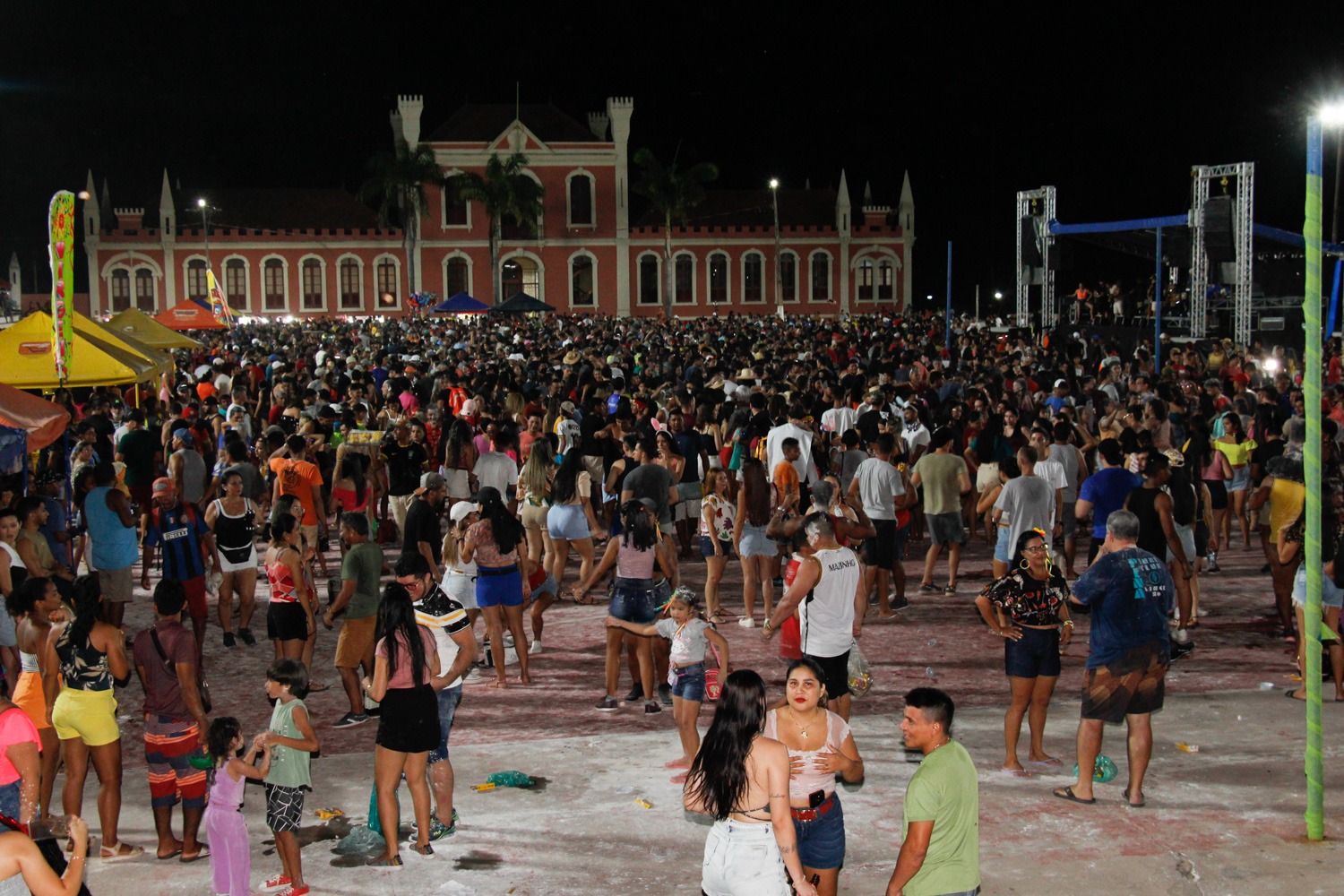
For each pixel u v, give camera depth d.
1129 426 14.63
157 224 72.94
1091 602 7.47
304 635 10.12
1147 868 6.73
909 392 18.33
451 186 68.62
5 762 6.02
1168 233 31.83
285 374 23.03
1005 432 15.77
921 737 5.49
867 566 11.92
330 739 9.26
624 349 31.59
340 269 67.56
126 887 6.88
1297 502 10.81
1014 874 6.68
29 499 9.84
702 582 13.95
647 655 9.66
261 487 13.77
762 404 16.91
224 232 66.31
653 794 7.96
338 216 70.19
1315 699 7.02
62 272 14.09
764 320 52.59
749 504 11.70
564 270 69.81
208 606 13.56
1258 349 26.62
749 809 5.34
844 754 5.87
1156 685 7.43
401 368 24.36
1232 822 7.31
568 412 16.81
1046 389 21.12
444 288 69.06
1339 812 7.43
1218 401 16.30
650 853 7.07
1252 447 14.76
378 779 6.97
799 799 5.76
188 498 14.15
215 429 17.84
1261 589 13.20
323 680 10.79
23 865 4.64
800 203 73.69
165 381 21.97
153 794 7.27
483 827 7.47
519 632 10.36
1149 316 35.84
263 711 9.88
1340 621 9.39
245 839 6.51
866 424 15.70
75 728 7.19
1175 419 15.39
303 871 6.93
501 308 50.31
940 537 13.03
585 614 12.79
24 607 7.48
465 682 10.50
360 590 9.45
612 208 69.94
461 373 24.19
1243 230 28.22
